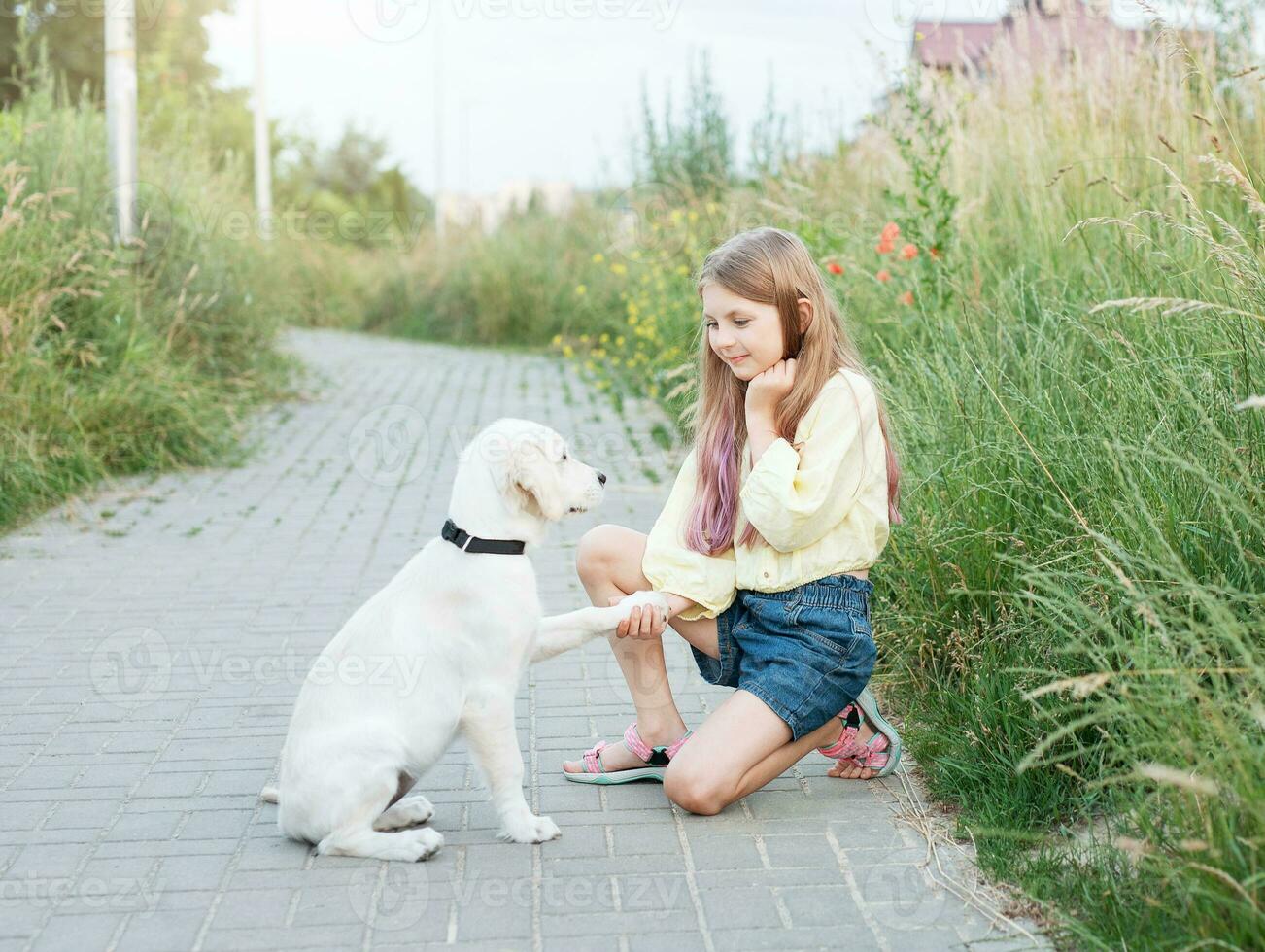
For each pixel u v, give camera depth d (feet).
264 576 18.94
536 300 57.26
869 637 10.55
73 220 28.37
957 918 8.79
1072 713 10.35
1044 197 20.63
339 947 8.51
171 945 8.55
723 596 11.00
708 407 11.39
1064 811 10.09
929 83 23.90
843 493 10.37
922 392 15.35
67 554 20.18
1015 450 12.56
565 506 9.98
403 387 40.88
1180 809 8.17
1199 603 9.57
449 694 9.77
